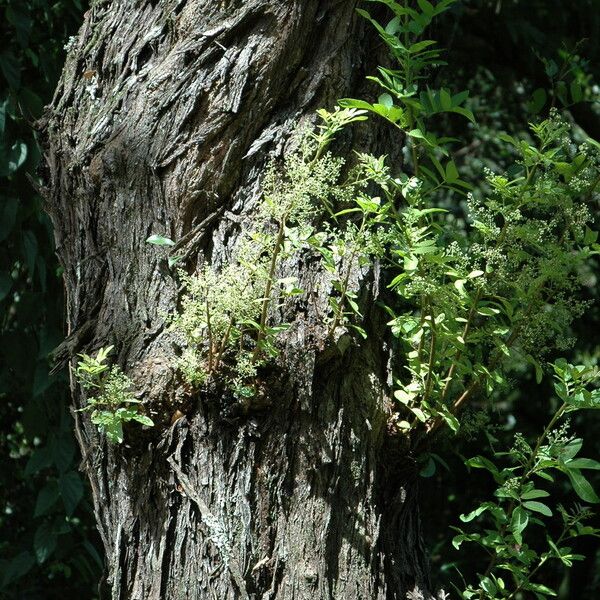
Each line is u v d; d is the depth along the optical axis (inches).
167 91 125.3
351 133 126.7
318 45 126.5
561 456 124.8
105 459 123.7
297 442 121.5
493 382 126.4
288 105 125.6
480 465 127.9
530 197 123.8
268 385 121.0
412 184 122.4
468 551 256.7
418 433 125.8
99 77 128.9
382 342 126.3
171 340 121.7
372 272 125.4
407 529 127.4
